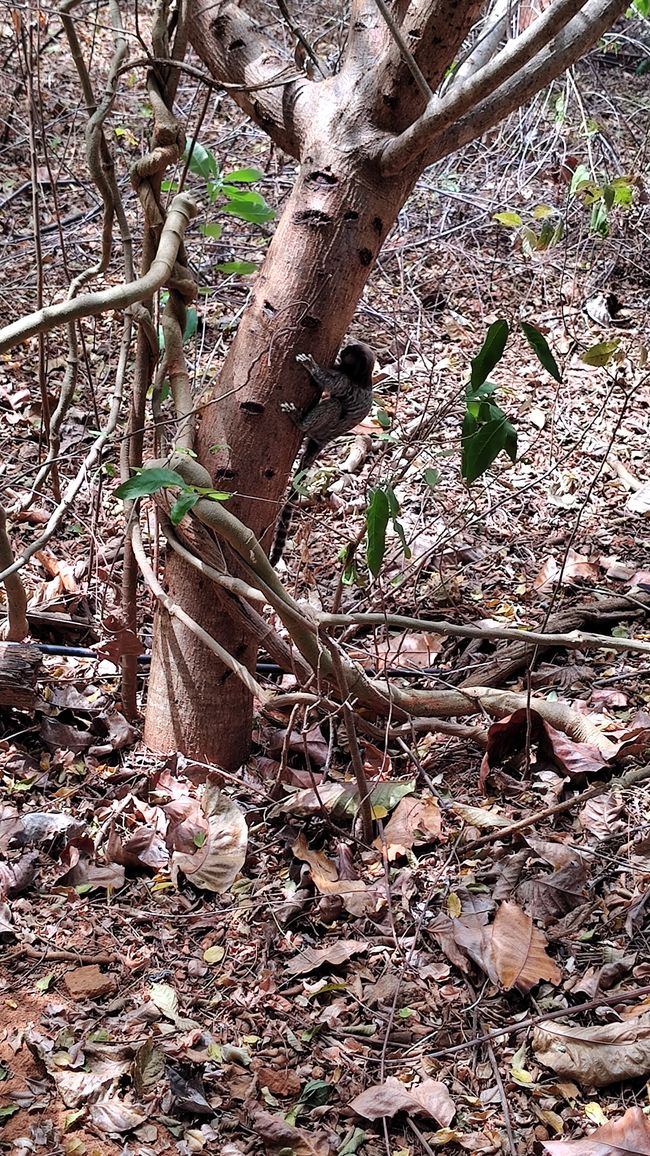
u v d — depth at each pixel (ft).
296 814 11.97
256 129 26.27
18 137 25.07
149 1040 9.41
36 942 10.47
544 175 26.63
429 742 13.28
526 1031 9.73
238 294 21.90
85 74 11.60
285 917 10.78
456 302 23.11
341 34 26.17
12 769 12.36
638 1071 9.22
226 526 10.50
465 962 10.29
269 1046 9.59
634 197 24.50
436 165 26.53
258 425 11.46
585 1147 8.54
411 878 11.22
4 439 17.93
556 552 17.06
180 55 10.96
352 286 11.31
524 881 11.12
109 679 13.85
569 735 12.73
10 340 8.99
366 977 10.27
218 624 11.97
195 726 12.35
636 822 11.95
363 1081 9.32
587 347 22.12
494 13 22.09
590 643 11.70
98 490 14.83
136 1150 8.66
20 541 15.85
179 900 11.04
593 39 11.21
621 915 10.82
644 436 19.94
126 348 12.82
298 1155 8.68
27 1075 9.23
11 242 22.25
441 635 15.12
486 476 18.69
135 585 12.41
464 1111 9.09
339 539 16.74
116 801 11.98
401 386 20.22
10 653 12.50
